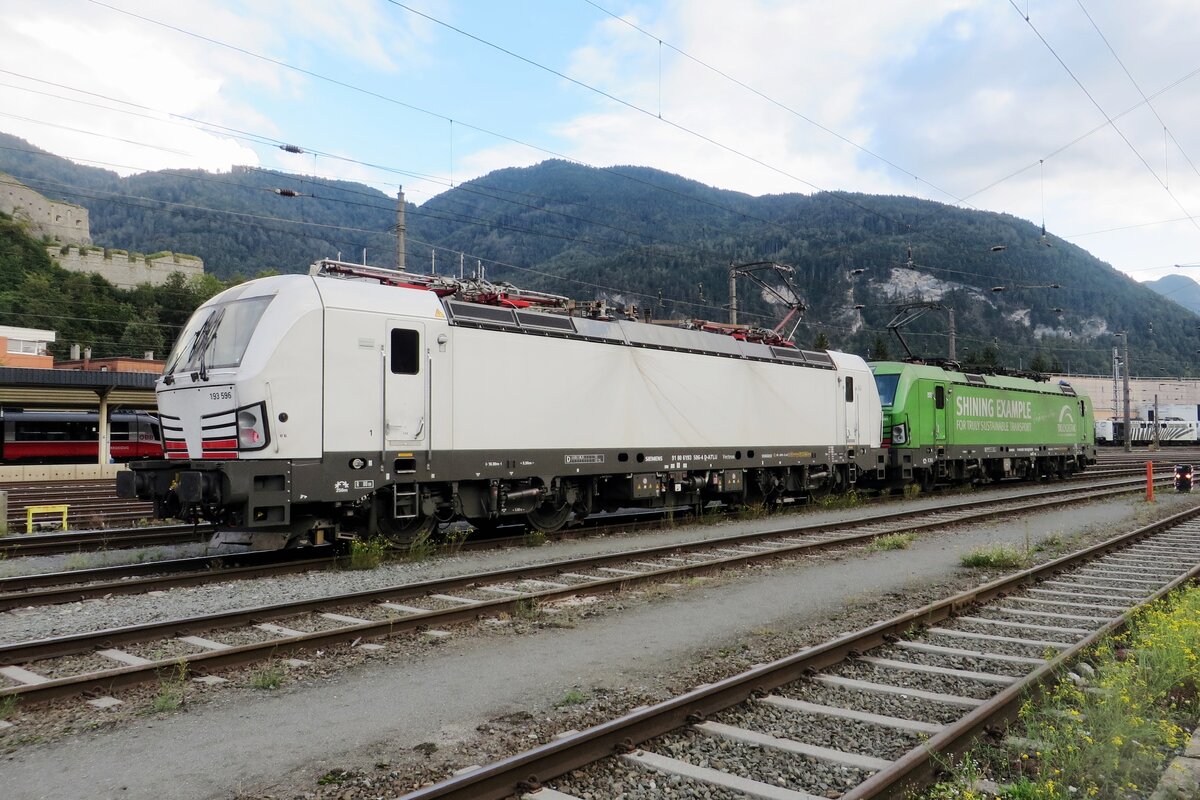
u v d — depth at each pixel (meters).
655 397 15.52
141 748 4.81
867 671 6.43
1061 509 19.91
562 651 6.99
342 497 10.80
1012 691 5.27
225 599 8.92
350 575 10.43
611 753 4.62
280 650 6.67
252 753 4.74
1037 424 30.89
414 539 12.20
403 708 5.53
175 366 11.38
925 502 21.72
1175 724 5.05
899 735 5.05
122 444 36.81
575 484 14.52
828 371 20.12
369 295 11.37
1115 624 7.23
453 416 12.16
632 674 6.35
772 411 18.25
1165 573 11.11
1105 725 4.82
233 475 9.86
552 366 13.68
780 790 4.22
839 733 5.07
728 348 17.42
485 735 5.02
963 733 4.66
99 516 17.53
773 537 14.27
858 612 8.64
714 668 6.51
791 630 7.84
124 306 92.81
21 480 29.41
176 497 10.72
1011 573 11.09
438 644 7.18
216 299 11.54
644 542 13.70
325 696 5.78
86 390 30.81
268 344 10.24
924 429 24.16
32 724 5.18
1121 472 38.47
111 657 6.70
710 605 8.89
